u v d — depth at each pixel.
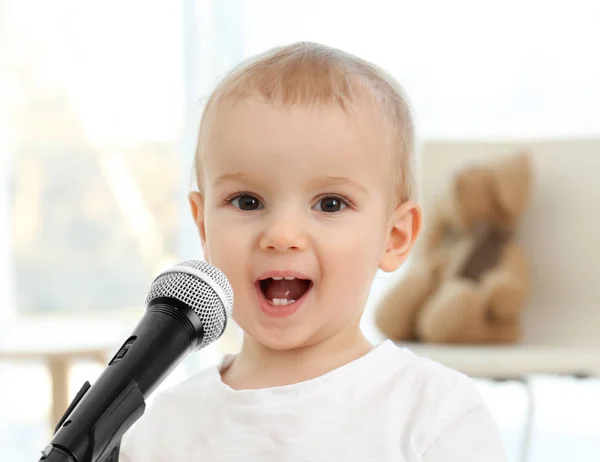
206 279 0.78
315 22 3.86
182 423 1.01
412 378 0.98
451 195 2.98
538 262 2.99
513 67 3.92
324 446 0.93
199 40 3.64
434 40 3.92
